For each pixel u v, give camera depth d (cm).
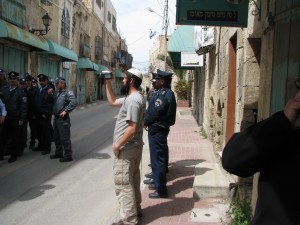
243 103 589
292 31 367
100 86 4253
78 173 798
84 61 3088
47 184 712
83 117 2092
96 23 3906
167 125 609
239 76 650
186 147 1123
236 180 602
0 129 859
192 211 552
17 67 1772
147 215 538
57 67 2448
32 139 1036
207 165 748
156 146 606
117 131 484
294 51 358
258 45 581
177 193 643
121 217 484
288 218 161
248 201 508
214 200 601
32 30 1920
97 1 3909
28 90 996
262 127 164
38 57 2048
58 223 527
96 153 1024
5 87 883
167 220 519
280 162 165
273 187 165
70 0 2677
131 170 483
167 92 609
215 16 588
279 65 409
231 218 501
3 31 1462
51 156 930
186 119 2028
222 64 906
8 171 798
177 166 856
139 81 487
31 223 525
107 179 753
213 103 1139
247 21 582
